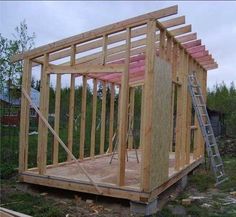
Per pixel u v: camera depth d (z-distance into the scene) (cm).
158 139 586
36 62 708
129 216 539
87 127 1339
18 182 682
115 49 723
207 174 936
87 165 816
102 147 1009
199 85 930
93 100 940
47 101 680
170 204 623
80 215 533
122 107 573
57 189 664
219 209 606
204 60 982
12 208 555
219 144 1416
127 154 997
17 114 1151
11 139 1180
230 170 1003
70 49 668
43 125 663
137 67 834
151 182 554
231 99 1759
